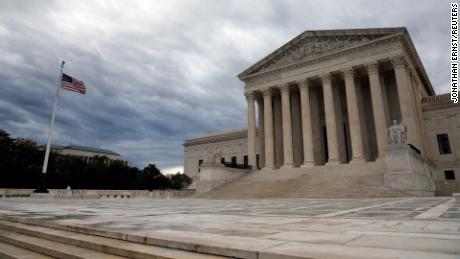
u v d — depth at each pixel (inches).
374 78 1711.4
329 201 893.8
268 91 2142.0
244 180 1772.9
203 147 3614.7
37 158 2630.4
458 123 1868.8
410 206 593.9
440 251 181.2
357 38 1825.8
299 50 2054.6
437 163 1888.5
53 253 258.5
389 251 182.7
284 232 271.3
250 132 2166.6
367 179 1273.4
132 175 3085.6
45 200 1214.9
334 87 1994.3
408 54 1813.5
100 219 407.8
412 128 1551.4
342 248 193.9
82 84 1728.6
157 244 240.5
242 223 349.7
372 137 1952.5
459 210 473.1
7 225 394.3
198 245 215.6
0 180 2246.6
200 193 1657.2
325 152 2155.5
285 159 1956.2
